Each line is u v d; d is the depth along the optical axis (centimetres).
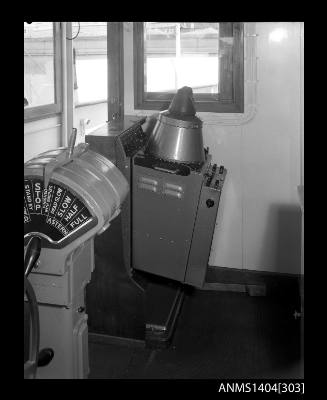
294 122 312
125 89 331
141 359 244
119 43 323
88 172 164
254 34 305
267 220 327
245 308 307
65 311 165
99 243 249
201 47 321
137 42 323
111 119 332
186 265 265
